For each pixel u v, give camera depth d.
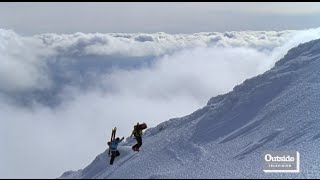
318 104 23.22
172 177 16.47
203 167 18.42
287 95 25.56
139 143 22.41
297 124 22.08
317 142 19.58
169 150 21.66
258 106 25.69
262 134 22.17
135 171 19.06
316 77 26.19
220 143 22.17
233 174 16.70
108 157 21.62
